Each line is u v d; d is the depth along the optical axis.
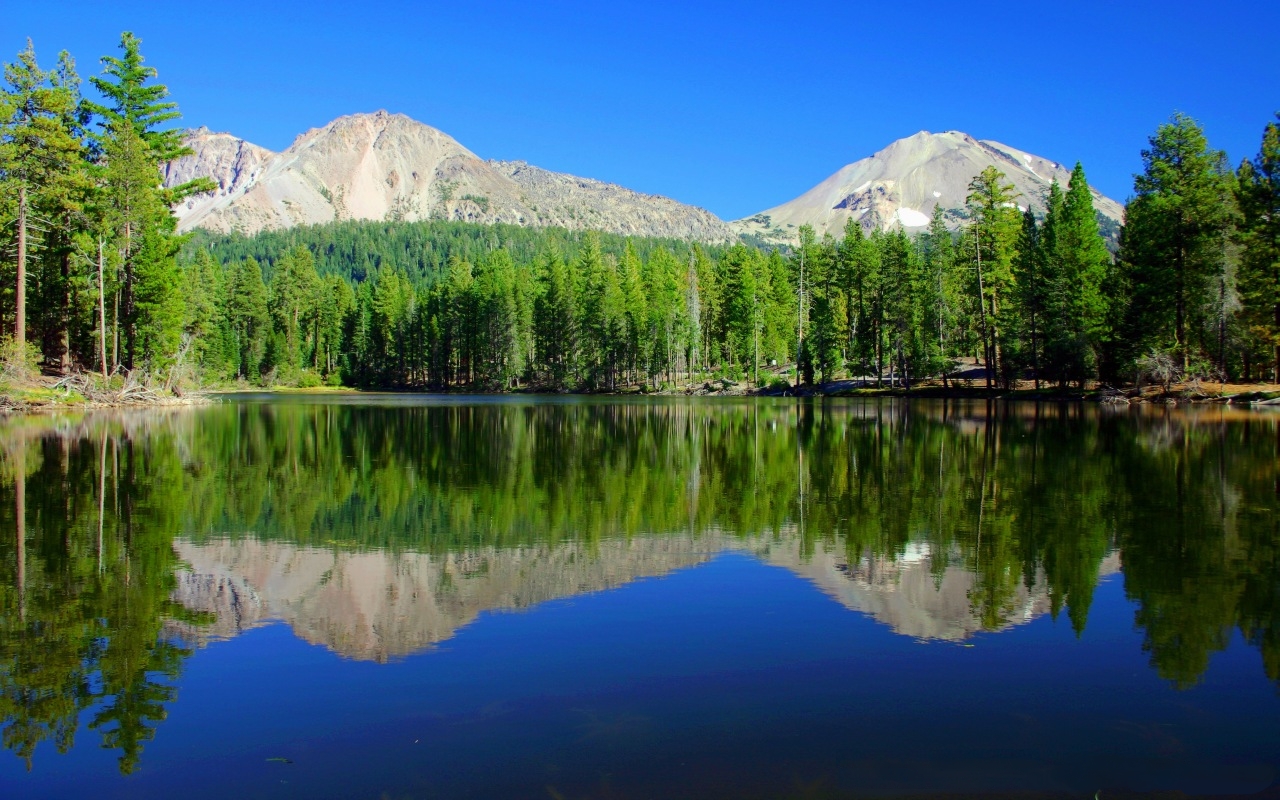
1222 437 26.59
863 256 68.31
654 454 24.70
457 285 101.06
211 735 6.16
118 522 14.12
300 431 32.75
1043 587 9.96
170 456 23.28
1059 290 48.31
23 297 39.66
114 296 48.75
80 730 6.27
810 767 5.59
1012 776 5.48
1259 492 16.56
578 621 8.84
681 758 5.73
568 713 6.49
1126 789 5.32
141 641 8.21
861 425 34.53
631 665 7.54
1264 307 40.84
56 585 10.19
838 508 15.44
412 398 71.25
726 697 6.79
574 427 35.81
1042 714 6.43
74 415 37.91
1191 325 45.34
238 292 96.44
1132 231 47.31
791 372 78.31
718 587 10.13
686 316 83.44
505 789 5.32
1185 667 7.40
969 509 15.12
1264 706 6.56
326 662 7.64
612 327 84.06
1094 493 16.66
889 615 8.95
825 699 6.73
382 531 13.50
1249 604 9.20
